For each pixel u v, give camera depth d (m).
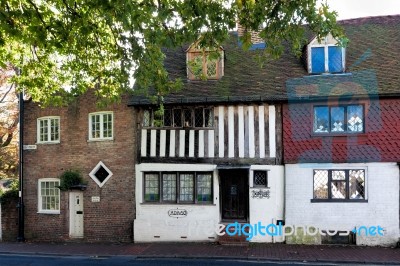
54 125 15.02
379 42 14.95
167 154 13.70
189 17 6.84
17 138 23.08
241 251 11.88
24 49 10.24
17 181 18.19
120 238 13.85
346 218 12.71
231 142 13.39
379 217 12.52
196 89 13.97
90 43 8.66
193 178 13.65
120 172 13.99
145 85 8.54
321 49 13.86
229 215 13.52
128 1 6.39
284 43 15.80
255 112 13.35
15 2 7.14
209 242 13.29
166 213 13.61
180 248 12.48
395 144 12.52
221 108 13.53
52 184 14.88
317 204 12.87
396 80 12.89
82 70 10.45
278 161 13.18
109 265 10.52
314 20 6.76
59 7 8.05
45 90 11.03
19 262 11.09
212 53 7.26
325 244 12.76
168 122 13.82
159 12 6.79
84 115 14.56
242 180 13.51
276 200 13.12
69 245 13.64
